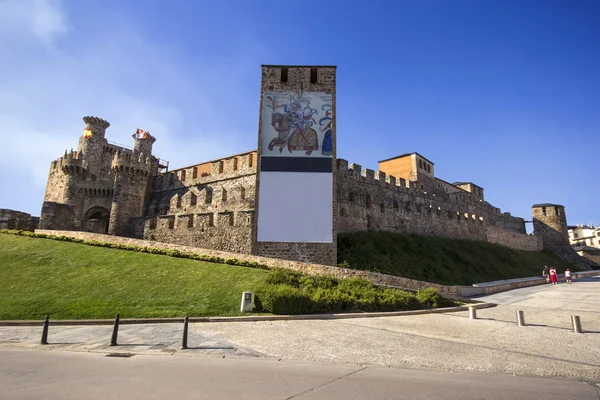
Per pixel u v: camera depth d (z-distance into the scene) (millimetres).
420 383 8555
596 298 26609
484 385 8438
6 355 11391
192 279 23484
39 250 29812
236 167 41062
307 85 32312
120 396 7414
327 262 28594
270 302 18984
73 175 53844
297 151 30719
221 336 14164
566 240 80062
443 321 17969
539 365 10422
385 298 21250
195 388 7992
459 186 74438
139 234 41812
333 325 16516
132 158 46906
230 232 31844
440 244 45875
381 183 44938
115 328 12977
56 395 7461
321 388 8055
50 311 18453
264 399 7281
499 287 33281
